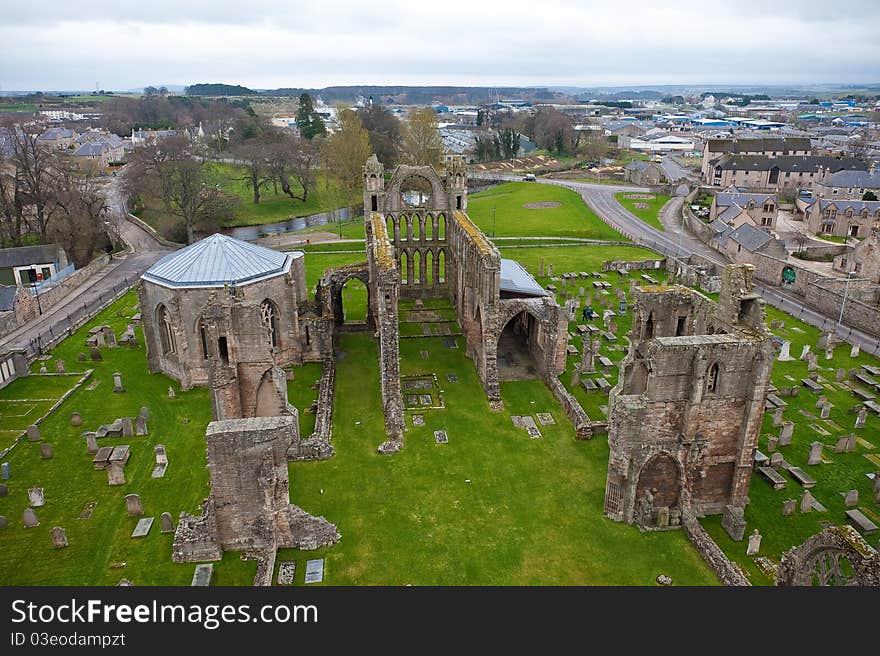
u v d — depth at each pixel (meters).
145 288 57.25
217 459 33.72
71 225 101.88
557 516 39.53
